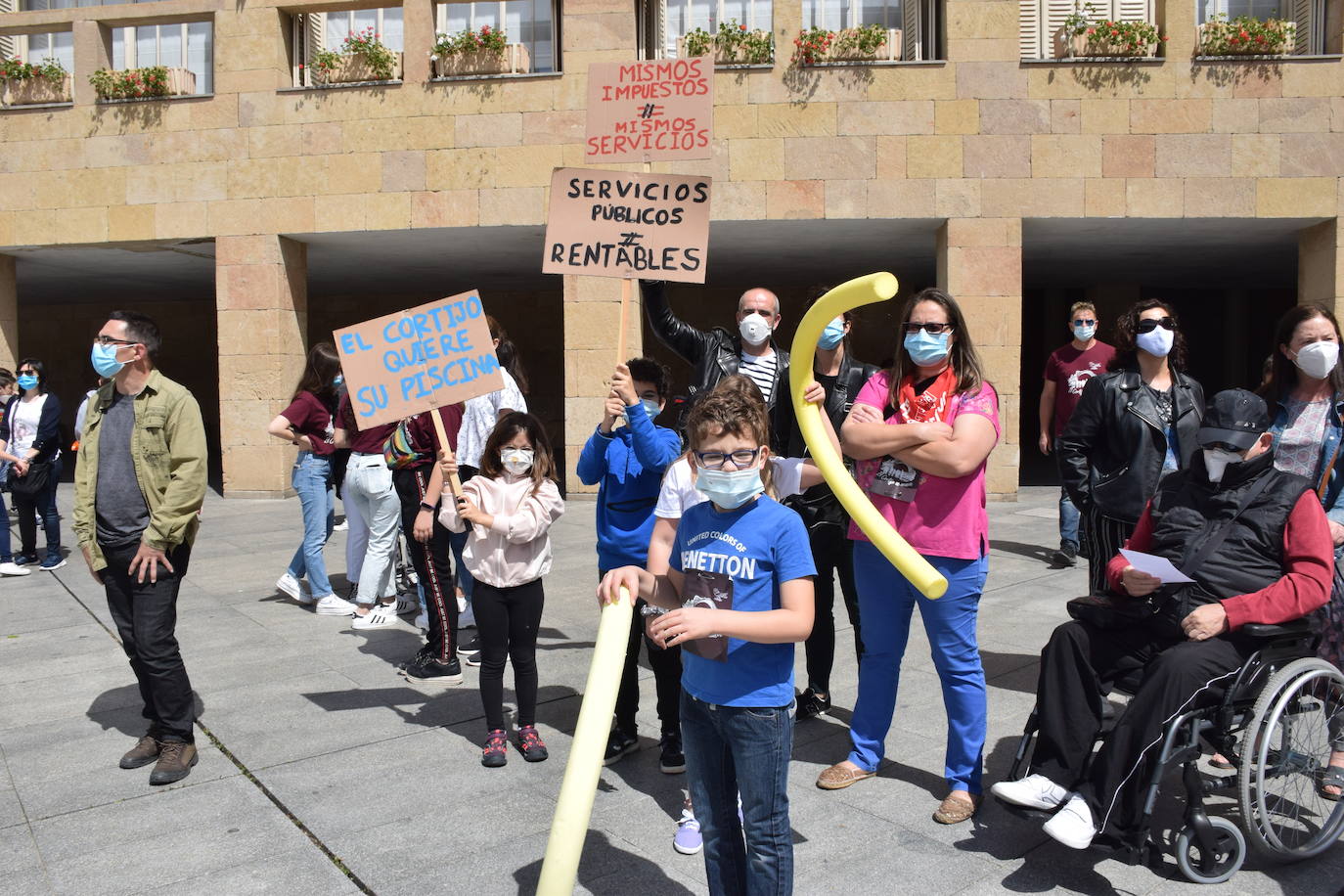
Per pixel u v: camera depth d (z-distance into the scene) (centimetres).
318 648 600
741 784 267
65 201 1312
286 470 1292
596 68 434
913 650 578
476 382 438
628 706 424
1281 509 344
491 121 1216
